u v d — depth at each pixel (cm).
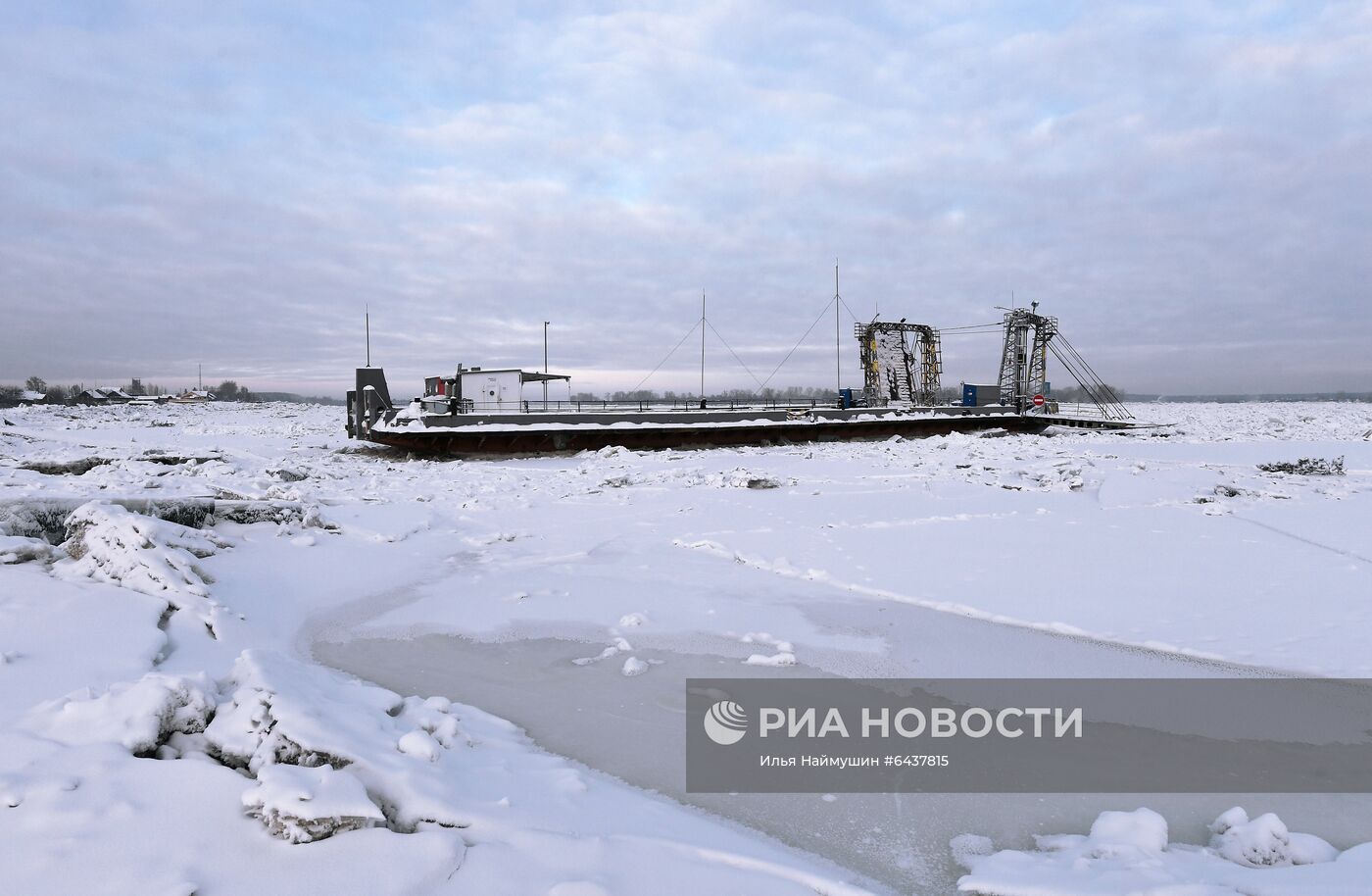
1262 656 691
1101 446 3030
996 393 4675
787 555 1139
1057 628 787
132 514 932
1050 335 4497
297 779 386
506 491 1822
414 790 408
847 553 1144
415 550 1167
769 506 1572
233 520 1174
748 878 361
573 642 777
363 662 729
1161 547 1133
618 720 586
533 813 412
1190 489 1638
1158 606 848
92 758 414
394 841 364
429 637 799
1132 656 708
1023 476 1977
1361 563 1007
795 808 454
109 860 340
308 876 338
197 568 877
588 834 394
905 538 1242
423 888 335
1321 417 5556
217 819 377
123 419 5712
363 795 388
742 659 721
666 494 1758
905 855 404
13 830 355
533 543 1257
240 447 3045
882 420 3734
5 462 1811
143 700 461
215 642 715
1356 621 773
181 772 412
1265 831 387
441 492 1766
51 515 998
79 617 686
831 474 2091
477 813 400
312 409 8919
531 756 507
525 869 355
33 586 751
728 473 1947
